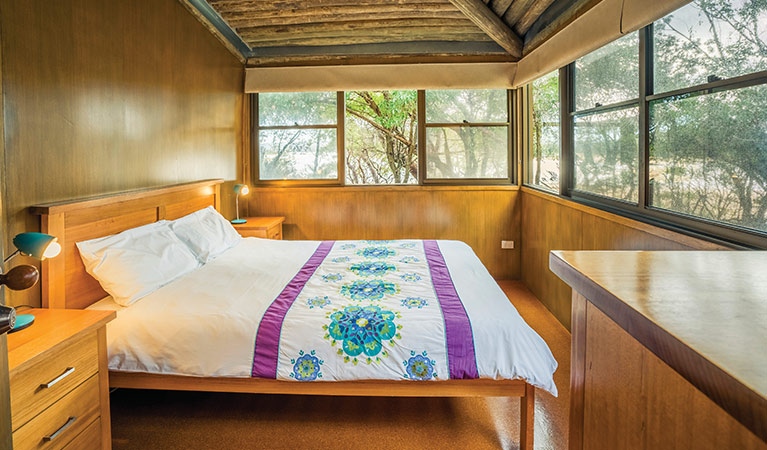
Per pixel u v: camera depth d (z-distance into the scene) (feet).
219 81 13.24
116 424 7.18
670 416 1.74
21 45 6.44
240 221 13.65
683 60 6.86
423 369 6.15
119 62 8.63
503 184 15.25
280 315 6.64
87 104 7.77
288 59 14.76
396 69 14.56
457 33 14.17
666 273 2.35
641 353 1.95
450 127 15.10
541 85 13.48
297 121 15.30
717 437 1.49
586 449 2.54
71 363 5.21
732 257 2.69
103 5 8.16
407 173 24.67
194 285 7.94
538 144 13.85
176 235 9.46
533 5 11.70
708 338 1.53
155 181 9.91
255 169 15.48
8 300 6.20
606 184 9.43
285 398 7.99
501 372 6.13
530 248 14.14
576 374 2.66
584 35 9.21
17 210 6.41
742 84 5.64
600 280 2.23
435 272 8.80
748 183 5.63
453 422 7.23
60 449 5.03
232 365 6.30
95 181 8.00
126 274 7.34
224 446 6.64
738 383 1.25
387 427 7.10
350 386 6.42
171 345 6.40
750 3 5.48
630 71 8.41
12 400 4.42
